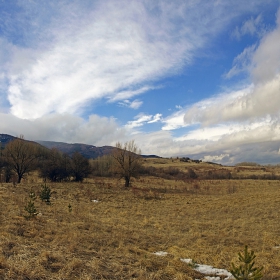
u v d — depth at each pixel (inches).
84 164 1882.4
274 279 310.2
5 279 225.8
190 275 310.5
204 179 2731.3
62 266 273.7
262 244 493.7
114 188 1567.4
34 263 270.8
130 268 298.5
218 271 332.2
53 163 1801.2
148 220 729.6
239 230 623.2
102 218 697.0
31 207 526.9
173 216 833.5
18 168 1560.0
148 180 2333.9
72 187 1429.6
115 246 409.7
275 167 4640.8
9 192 975.6
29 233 394.3
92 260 304.5
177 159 5880.9
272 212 848.9
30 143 1660.9
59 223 508.1
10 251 295.3
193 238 532.1
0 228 388.5
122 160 1748.3
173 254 398.9
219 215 849.5
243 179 2701.8
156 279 280.4
